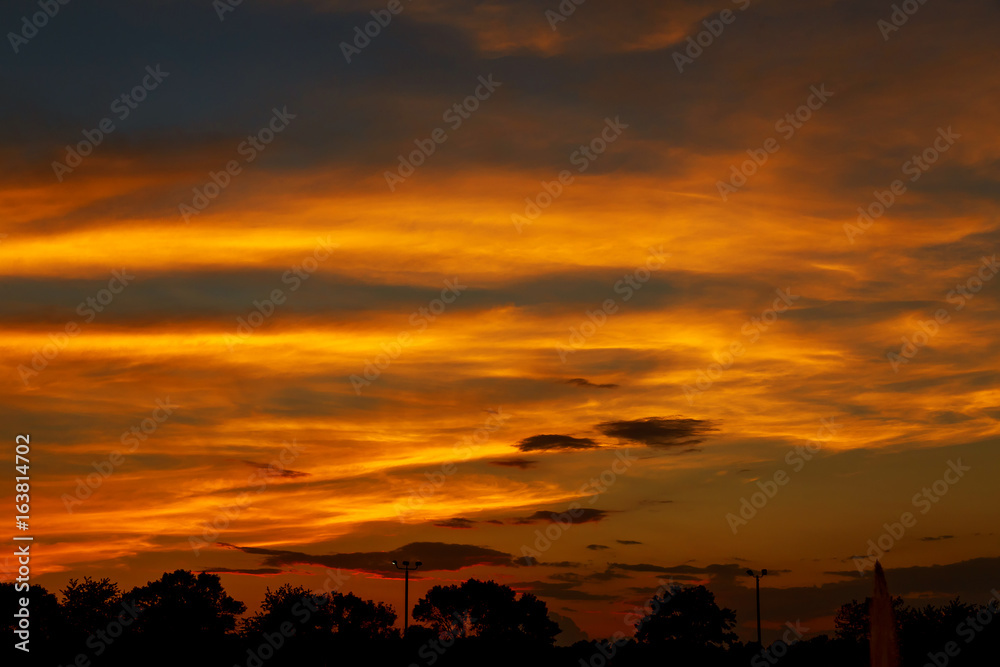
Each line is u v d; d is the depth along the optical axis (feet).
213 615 286.87
